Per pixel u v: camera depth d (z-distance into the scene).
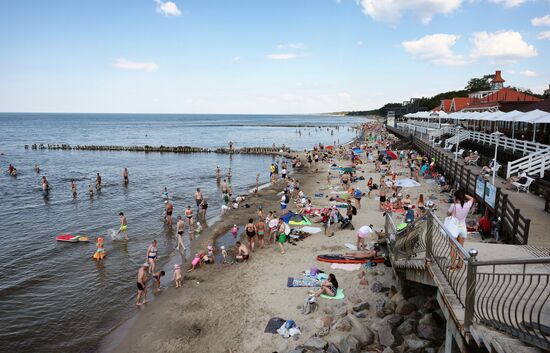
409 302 11.15
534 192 18.05
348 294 12.98
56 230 22.52
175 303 13.44
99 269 16.80
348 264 15.43
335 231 19.84
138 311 13.16
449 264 8.01
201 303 13.30
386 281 13.52
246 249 16.77
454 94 103.69
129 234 21.66
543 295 6.61
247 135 124.81
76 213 26.47
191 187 36.12
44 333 11.99
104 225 23.47
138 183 38.31
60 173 45.28
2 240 20.66
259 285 14.22
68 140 101.94
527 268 7.92
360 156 52.09
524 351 4.77
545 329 5.11
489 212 15.65
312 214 23.08
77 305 13.70
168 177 42.06
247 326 11.59
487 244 9.73
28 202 29.89
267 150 67.62
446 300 6.86
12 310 13.34
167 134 130.25
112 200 30.53
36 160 59.09
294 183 32.00
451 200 22.91
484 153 31.03
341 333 10.55
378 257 15.37
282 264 16.05
